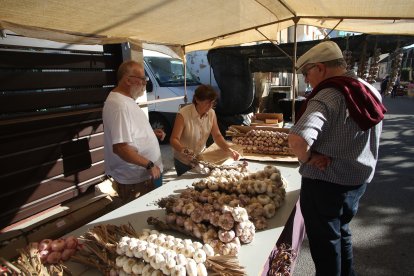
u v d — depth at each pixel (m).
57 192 3.10
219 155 2.84
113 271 1.20
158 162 2.53
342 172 1.51
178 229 1.53
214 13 2.81
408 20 3.03
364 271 2.62
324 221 1.61
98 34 2.80
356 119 1.40
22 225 2.62
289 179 2.36
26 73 2.80
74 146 3.27
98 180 3.56
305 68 1.62
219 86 7.37
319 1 2.63
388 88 4.20
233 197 1.75
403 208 3.77
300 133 1.39
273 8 2.93
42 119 2.90
